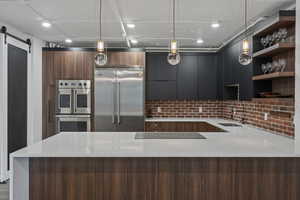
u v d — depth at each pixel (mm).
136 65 5691
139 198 2531
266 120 3980
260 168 2508
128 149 2426
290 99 3010
